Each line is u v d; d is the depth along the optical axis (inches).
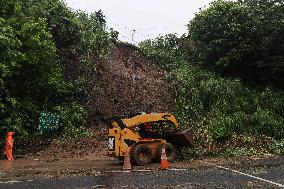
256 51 1079.6
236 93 1013.2
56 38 963.3
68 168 532.7
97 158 643.5
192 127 857.5
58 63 920.3
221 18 1111.0
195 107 946.1
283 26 1048.2
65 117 840.3
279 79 1105.4
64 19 969.5
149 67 1136.2
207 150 698.2
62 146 740.7
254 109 967.0
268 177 467.2
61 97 897.5
